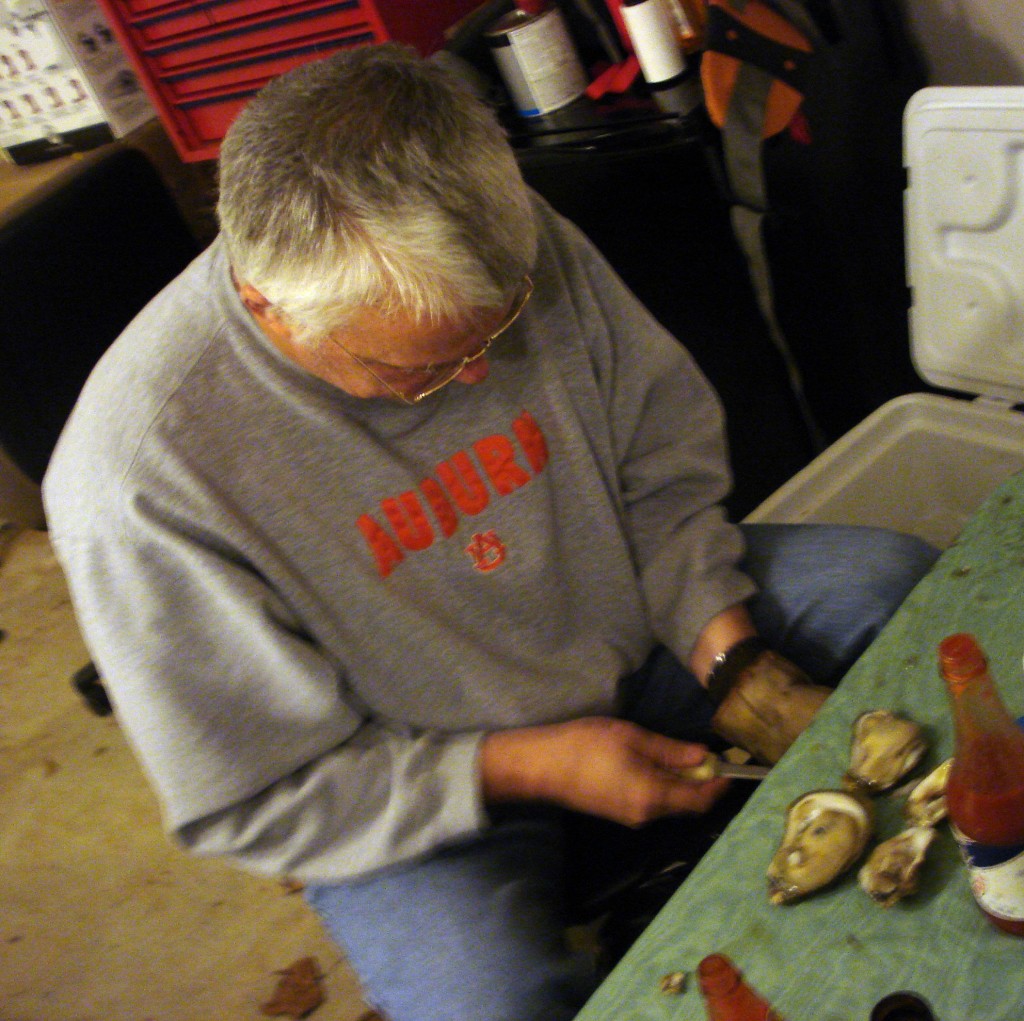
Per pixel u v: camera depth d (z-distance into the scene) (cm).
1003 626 78
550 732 96
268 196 75
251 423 89
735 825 74
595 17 154
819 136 139
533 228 81
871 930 64
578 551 108
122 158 147
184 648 88
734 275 152
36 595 262
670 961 68
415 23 164
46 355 134
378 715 100
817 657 109
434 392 95
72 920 179
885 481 143
